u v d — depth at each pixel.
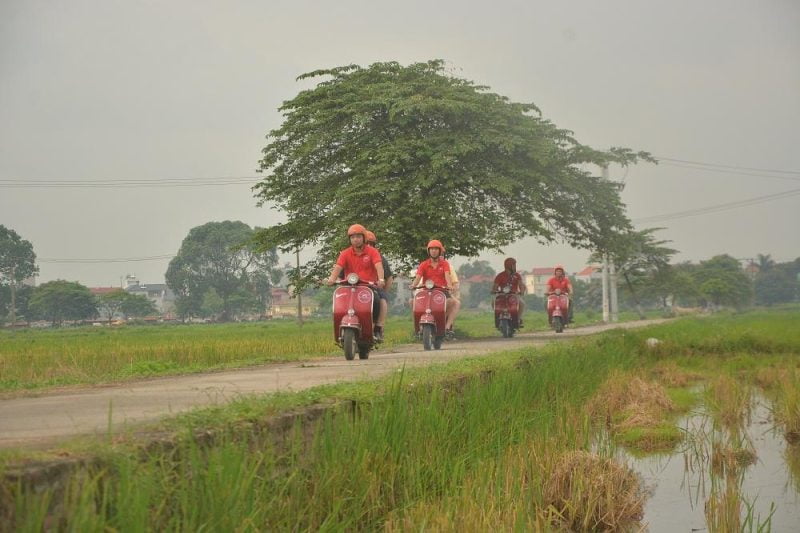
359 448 5.82
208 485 4.22
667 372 17.25
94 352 23.39
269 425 5.56
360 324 13.01
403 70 24.05
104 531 3.67
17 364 19.30
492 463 6.83
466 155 22.30
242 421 5.40
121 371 13.50
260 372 11.17
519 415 8.89
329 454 5.68
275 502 4.93
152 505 4.11
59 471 3.92
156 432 4.88
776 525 6.64
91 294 128.00
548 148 22.23
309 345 23.75
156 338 38.16
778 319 33.16
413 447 6.52
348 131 23.53
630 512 6.91
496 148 22.77
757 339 21.88
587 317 67.19
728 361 20.16
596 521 6.68
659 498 7.60
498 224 23.78
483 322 56.97
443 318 16.33
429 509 5.72
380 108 22.97
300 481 5.37
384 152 22.03
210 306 122.12
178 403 7.02
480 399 8.34
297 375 10.32
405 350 17.08
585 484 6.89
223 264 125.25
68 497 3.82
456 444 7.39
